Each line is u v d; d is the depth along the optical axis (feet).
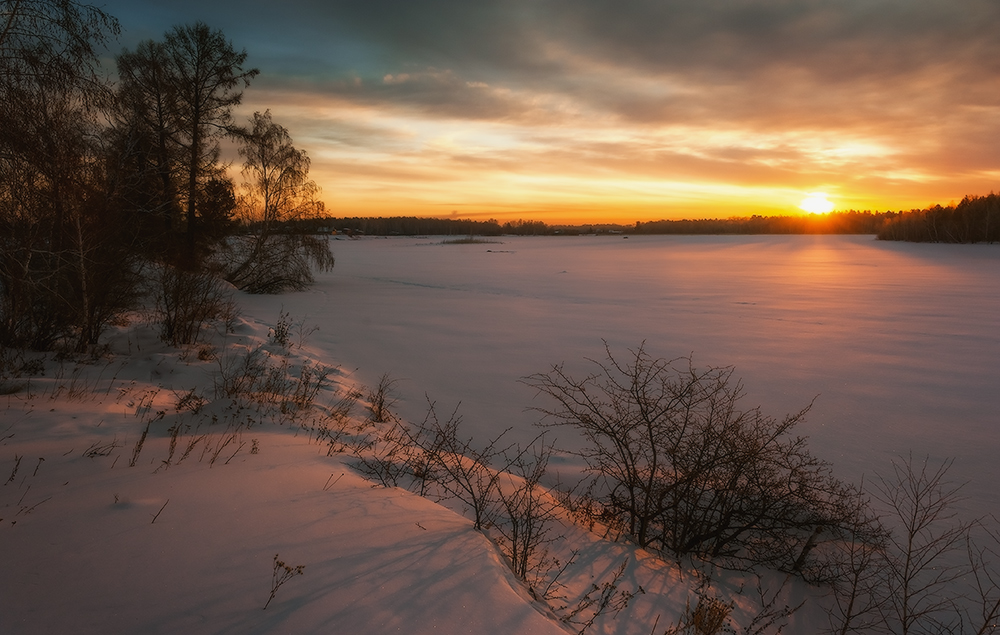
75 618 8.17
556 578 11.87
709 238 533.96
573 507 17.92
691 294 95.61
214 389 28.96
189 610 8.50
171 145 63.05
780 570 15.81
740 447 16.97
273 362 37.35
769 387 38.04
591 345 51.98
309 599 8.93
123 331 42.45
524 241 477.77
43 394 22.89
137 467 14.99
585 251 277.03
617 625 10.46
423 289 103.65
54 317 33.68
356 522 12.19
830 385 38.60
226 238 84.17
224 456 16.63
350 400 30.32
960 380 39.99
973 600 14.76
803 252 242.99
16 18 21.27
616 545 14.89
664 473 17.85
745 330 60.44
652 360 45.78
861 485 22.33
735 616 12.55
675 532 16.25
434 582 9.77
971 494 21.88
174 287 41.37
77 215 31.04
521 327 61.87
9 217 27.94
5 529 10.76
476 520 13.79
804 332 59.16
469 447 25.62
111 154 33.96
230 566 9.88
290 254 91.35
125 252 36.29
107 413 20.99
